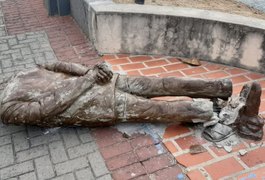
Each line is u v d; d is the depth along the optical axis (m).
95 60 4.93
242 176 2.85
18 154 3.03
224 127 3.28
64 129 3.36
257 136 3.23
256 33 4.35
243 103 3.35
